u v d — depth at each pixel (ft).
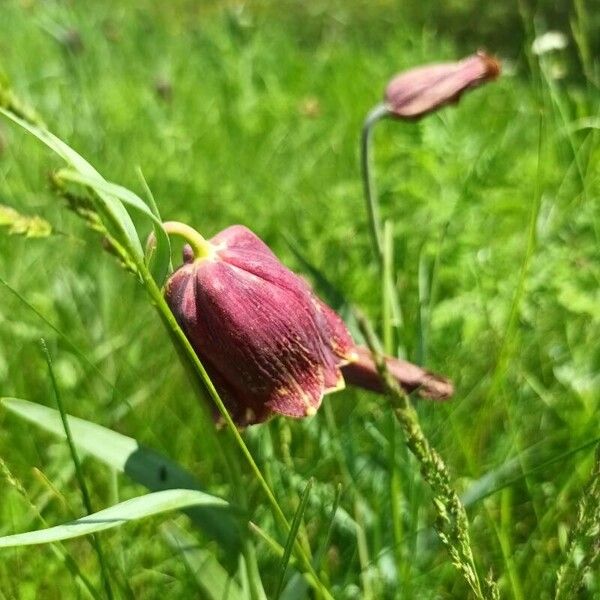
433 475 0.35
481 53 0.68
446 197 0.96
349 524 0.60
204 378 0.40
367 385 0.48
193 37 2.40
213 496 0.42
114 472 0.56
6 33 2.31
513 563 0.55
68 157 0.34
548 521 0.60
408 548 0.56
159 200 1.21
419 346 0.64
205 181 1.27
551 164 1.05
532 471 0.48
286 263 1.00
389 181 1.10
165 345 0.87
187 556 0.48
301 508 0.41
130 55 2.22
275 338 0.43
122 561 0.57
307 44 2.67
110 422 0.75
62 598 0.59
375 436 0.67
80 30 2.12
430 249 0.89
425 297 0.76
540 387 0.78
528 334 0.81
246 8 3.11
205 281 0.43
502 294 0.83
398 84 0.69
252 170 1.35
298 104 1.66
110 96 1.76
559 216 0.92
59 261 1.01
